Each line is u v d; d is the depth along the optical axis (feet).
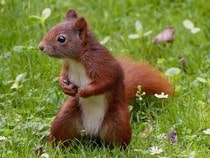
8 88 37.42
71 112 31.58
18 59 39.37
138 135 33.24
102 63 30.50
